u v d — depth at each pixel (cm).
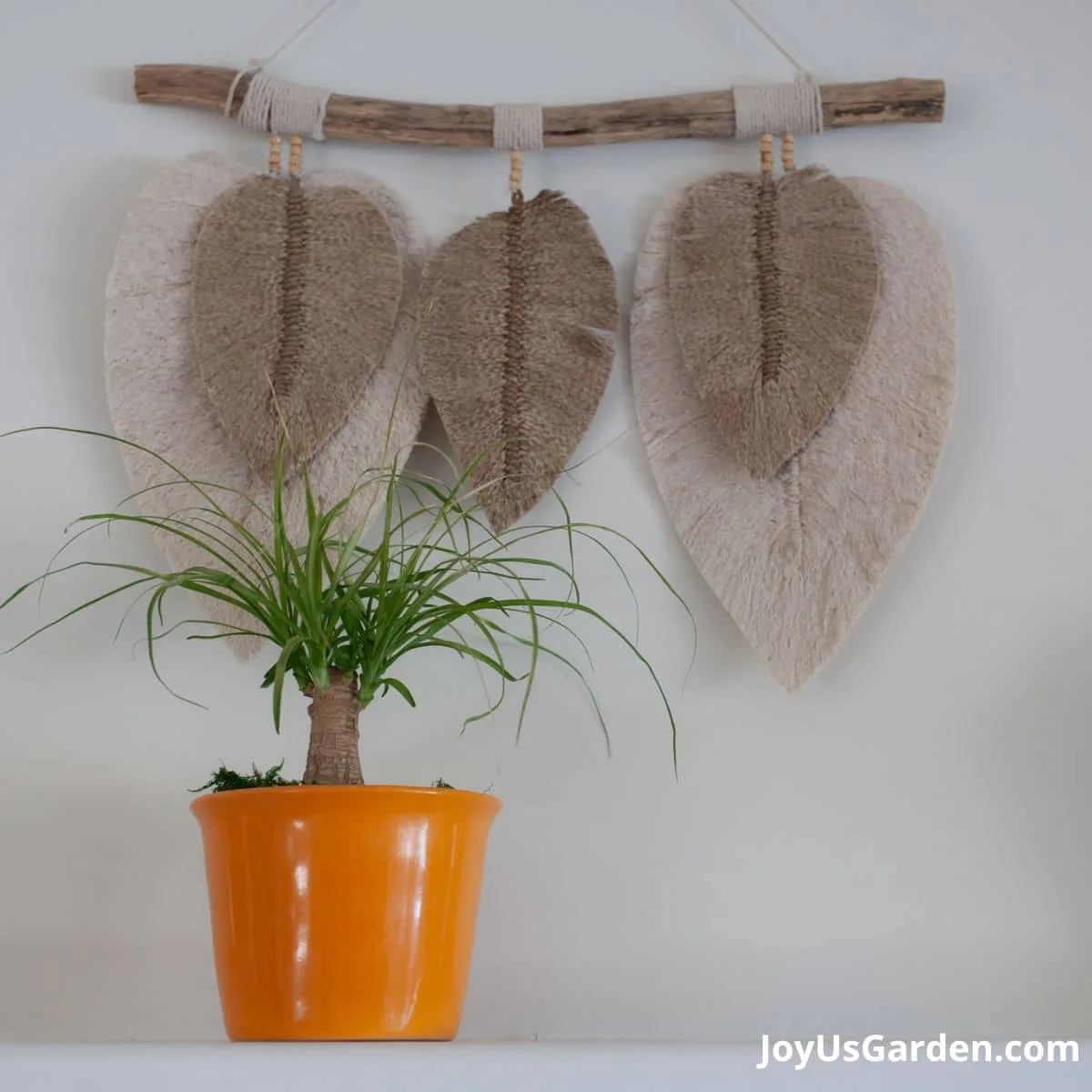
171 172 112
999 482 111
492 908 104
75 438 111
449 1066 73
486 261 110
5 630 107
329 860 81
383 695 99
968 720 107
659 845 105
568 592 110
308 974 80
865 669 108
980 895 103
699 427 110
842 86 115
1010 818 105
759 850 105
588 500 111
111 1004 101
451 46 120
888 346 109
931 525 110
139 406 108
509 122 114
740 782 106
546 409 108
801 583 106
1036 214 116
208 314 108
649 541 110
